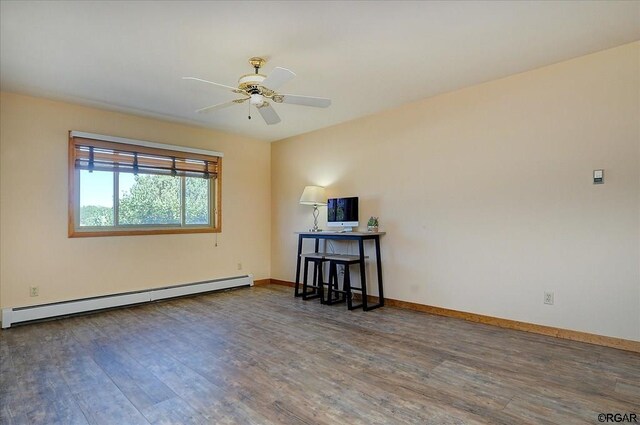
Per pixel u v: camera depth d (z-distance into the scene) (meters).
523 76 3.29
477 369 2.47
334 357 2.70
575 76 3.02
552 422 1.84
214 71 3.14
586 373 2.39
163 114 4.35
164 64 2.99
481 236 3.57
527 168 3.28
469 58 2.96
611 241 2.86
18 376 2.39
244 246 5.54
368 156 4.54
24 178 3.67
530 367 2.49
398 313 3.93
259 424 1.84
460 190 3.71
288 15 2.28
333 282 4.75
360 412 1.95
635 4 2.20
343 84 3.49
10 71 3.10
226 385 2.26
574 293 3.03
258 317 3.80
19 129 3.65
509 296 3.38
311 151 5.27
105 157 4.18
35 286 3.71
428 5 2.19
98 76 3.22
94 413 1.95
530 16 2.33
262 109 3.16
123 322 3.62
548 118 3.16
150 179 4.61
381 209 4.40
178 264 4.79
